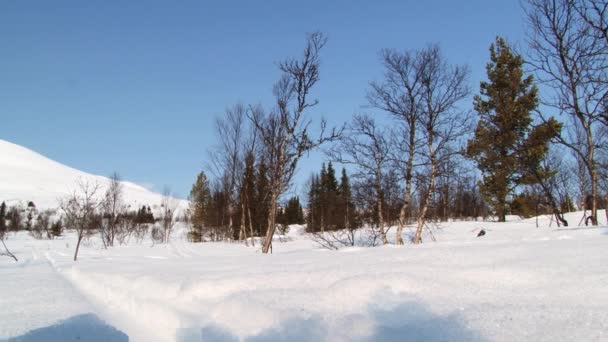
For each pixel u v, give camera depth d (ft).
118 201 118.11
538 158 54.75
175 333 13.50
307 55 49.90
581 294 10.73
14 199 341.00
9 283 24.36
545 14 36.40
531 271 13.34
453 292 12.27
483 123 58.54
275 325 11.55
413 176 46.47
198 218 120.47
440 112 45.27
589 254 14.88
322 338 10.50
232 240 97.55
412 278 13.39
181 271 20.90
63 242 98.89
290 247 64.23
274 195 51.37
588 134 38.01
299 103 50.26
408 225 56.34
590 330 8.16
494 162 57.88
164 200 193.47
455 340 8.85
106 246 81.41
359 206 52.11
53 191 426.51
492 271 13.80
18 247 80.23
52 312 15.89
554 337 8.15
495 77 71.10
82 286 23.67
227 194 101.04
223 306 13.73
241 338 11.61
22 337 12.37
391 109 46.62
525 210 82.79
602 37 34.55
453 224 74.43
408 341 9.32
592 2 34.30
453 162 45.60
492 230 59.82
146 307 16.57
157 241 115.75
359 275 14.35
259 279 16.06
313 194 119.14
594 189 37.99
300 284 15.10
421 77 45.60
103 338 12.92
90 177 595.88
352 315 11.22
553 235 27.89
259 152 88.58
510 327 9.00
